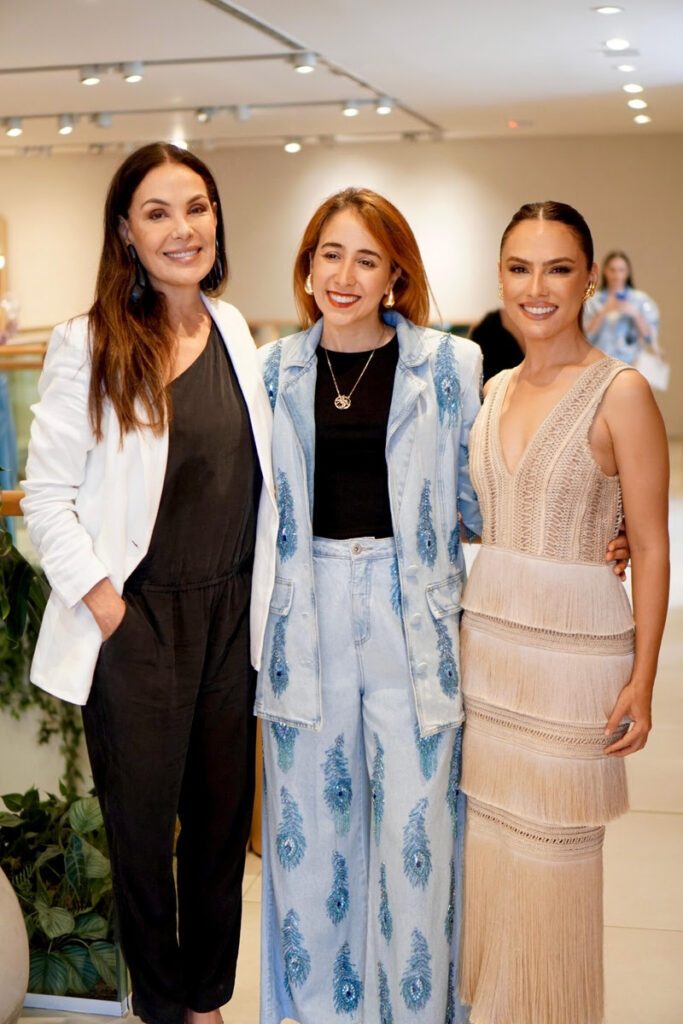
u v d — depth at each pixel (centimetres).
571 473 223
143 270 233
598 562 228
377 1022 250
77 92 981
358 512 236
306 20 712
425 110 1124
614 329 1127
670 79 949
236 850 252
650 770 425
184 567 231
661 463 222
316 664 237
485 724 236
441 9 687
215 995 255
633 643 231
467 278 1420
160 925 245
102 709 234
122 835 239
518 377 234
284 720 240
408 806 237
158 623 230
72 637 231
